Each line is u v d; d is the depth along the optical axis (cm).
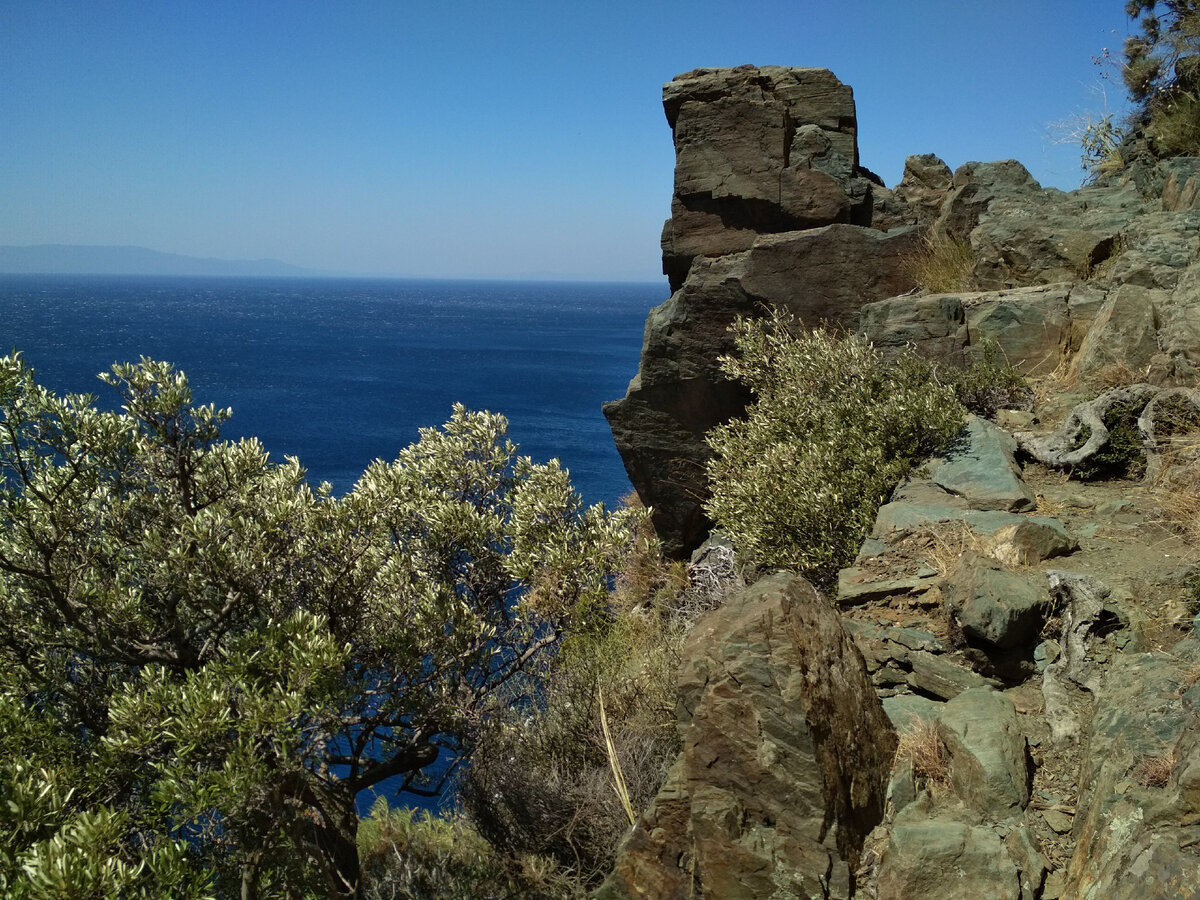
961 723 441
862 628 560
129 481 861
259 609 831
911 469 766
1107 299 870
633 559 1202
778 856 382
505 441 1060
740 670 409
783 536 776
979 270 1052
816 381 903
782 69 1234
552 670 889
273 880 739
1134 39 1302
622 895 412
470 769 817
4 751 663
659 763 689
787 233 1127
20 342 13012
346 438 6116
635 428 1173
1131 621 500
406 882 778
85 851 515
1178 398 712
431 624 833
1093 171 1399
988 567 536
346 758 841
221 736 673
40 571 762
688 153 1199
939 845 372
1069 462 718
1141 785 359
